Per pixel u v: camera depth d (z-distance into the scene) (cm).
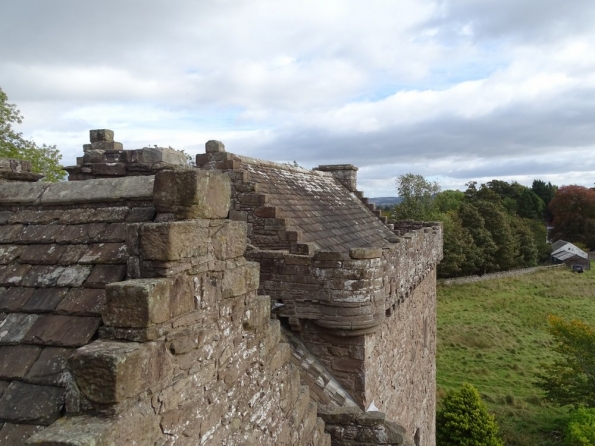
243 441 442
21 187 485
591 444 1988
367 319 917
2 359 332
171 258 329
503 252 6159
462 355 3222
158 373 315
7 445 286
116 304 307
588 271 6281
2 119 2544
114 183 456
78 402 284
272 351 518
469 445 2028
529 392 2683
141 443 297
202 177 377
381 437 735
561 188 8775
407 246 1256
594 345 2456
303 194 1466
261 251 967
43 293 375
